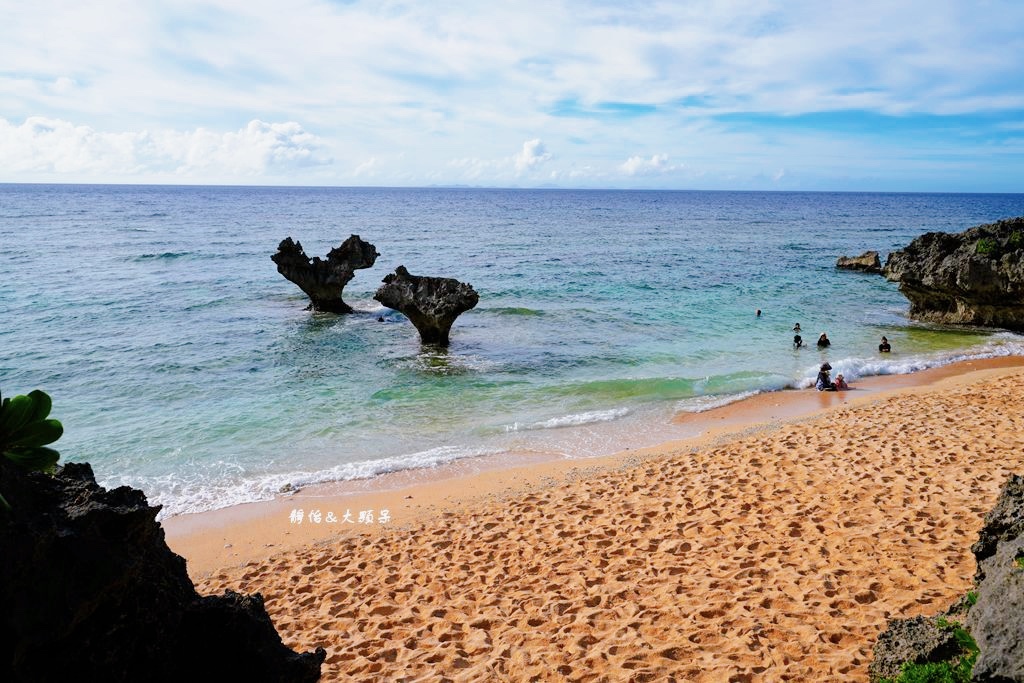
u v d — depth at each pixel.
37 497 3.38
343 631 9.12
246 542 12.25
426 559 11.15
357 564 11.15
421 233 85.31
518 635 8.64
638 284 43.91
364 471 15.48
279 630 9.23
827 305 37.66
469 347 27.50
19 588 2.97
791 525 11.10
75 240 66.38
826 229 99.44
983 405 18.16
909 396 20.11
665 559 10.38
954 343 28.81
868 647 7.45
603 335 29.97
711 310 35.75
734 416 19.33
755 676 7.18
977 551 6.34
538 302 37.78
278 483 14.85
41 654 3.17
